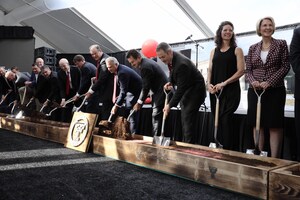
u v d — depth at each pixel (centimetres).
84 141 274
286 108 330
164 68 467
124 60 609
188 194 160
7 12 880
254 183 158
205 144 375
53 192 153
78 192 154
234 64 257
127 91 345
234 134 326
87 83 410
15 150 266
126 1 635
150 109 435
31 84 517
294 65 216
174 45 480
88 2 638
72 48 912
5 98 603
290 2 467
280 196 148
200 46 434
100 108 443
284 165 175
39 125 353
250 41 389
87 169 205
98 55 380
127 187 167
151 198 150
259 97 229
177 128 397
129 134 275
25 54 755
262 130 247
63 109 457
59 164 218
